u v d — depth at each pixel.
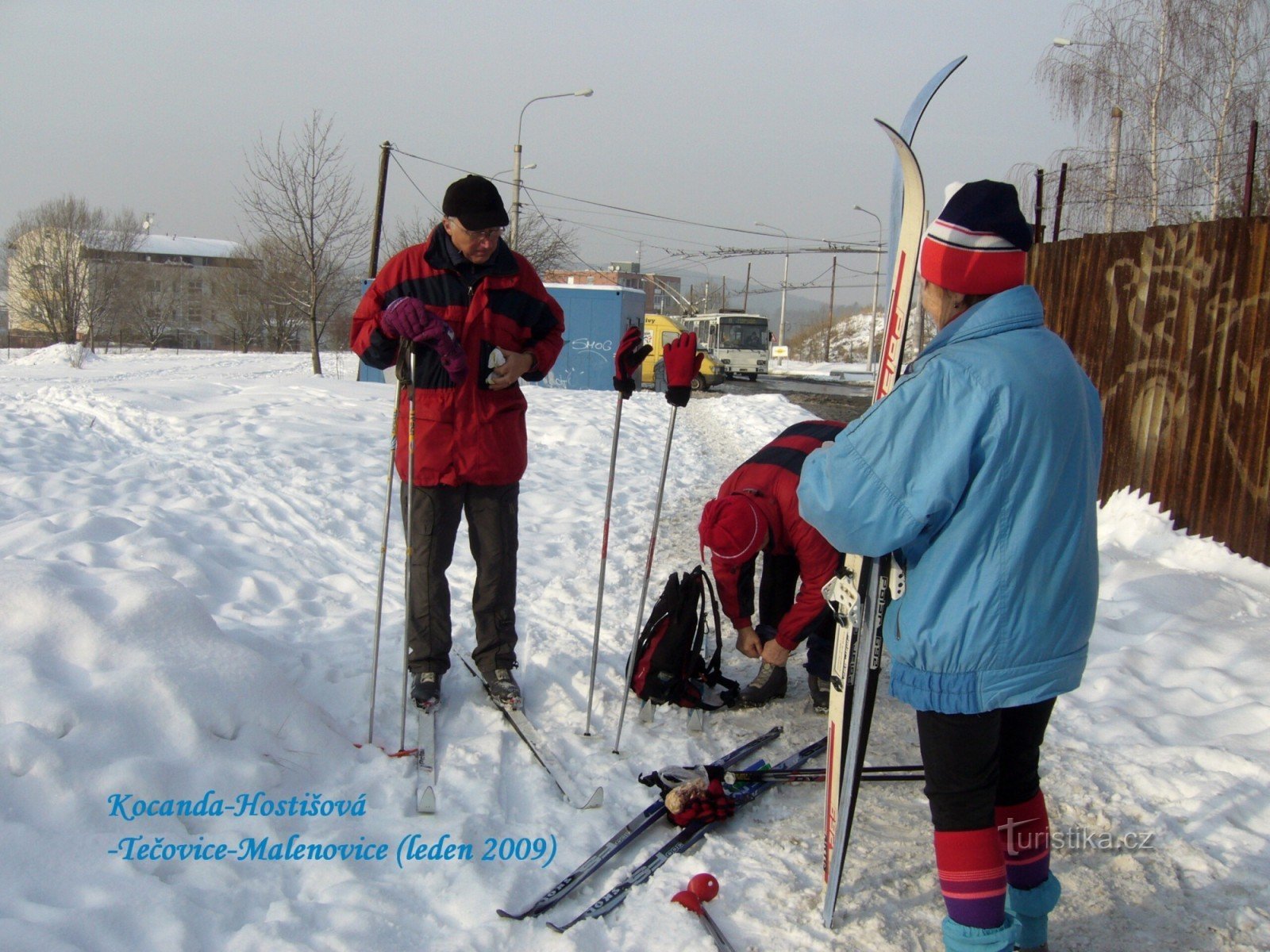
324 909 2.36
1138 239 6.68
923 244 2.18
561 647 4.48
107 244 55.72
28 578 3.08
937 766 2.12
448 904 2.50
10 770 2.46
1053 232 7.96
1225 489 5.82
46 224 50.00
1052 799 3.21
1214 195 12.37
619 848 2.79
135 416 9.66
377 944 2.26
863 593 2.24
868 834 3.02
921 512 1.99
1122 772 3.38
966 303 2.16
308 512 6.70
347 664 3.97
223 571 5.08
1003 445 1.96
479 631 3.82
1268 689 4.03
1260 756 3.44
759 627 4.08
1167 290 6.36
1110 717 3.80
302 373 24.81
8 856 2.25
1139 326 6.64
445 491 3.68
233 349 62.50
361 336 3.64
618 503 7.96
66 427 8.84
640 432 12.66
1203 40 16.28
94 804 2.50
